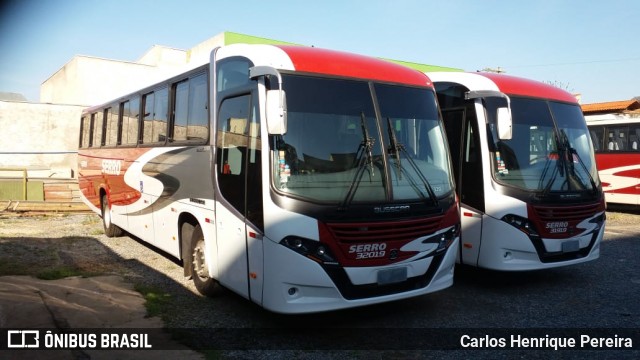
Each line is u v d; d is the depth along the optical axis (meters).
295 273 4.61
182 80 6.91
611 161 15.63
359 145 5.13
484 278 7.54
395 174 5.23
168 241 7.21
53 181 15.80
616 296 6.64
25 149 23.06
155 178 7.64
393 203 5.05
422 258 5.21
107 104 10.48
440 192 5.57
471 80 7.12
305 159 4.84
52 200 14.64
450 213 5.57
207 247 5.98
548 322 5.62
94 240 10.05
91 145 11.64
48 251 8.77
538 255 6.48
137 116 8.62
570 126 7.44
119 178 9.38
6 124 22.69
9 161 22.72
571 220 6.70
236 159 5.32
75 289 6.36
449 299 6.48
